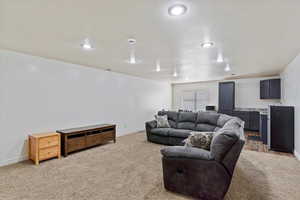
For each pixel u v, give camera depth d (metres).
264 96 5.84
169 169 2.04
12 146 2.97
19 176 2.45
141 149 3.86
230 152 1.75
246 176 2.47
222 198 1.77
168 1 1.43
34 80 3.27
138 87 6.15
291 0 1.40
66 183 2.26
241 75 5.80
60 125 3.72
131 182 2.30
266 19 1.76
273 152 3.67
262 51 2.95
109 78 4.98
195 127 4.35
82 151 3.70
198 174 1.87
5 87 2.88
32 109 3.24
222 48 2.78
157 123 4.70
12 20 1.80
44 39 2.38
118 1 1.44
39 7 1.54
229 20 1.79
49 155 3.07
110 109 5.03
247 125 6.09
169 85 8.28
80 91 4.16
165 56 3.29
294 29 2.01
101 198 1.92
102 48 2.79
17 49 2.85
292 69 3.70
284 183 2.26
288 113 3.67
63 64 3.78
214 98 7.38
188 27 1.97
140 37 2.30
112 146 4.11
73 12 1.63
